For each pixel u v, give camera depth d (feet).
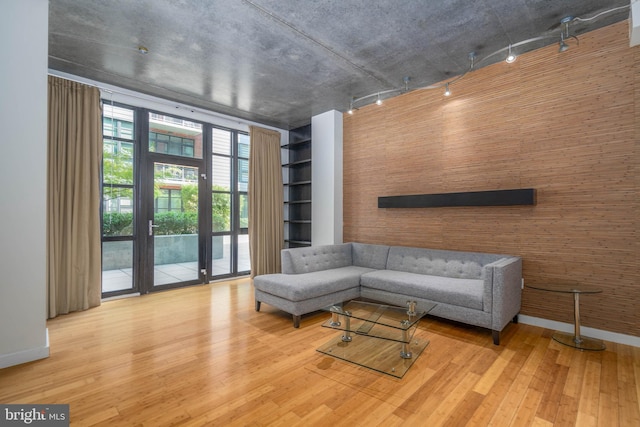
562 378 6.95
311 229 17.56
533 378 6.96
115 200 13.55
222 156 17.43
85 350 8.39
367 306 9.39
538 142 10.33
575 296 8.96
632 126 8.65
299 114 17.17
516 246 10.80
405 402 6.09
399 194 14.34
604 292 9.10
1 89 7.43
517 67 10.78
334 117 16.38
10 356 7.46
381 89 13.69
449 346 8.70
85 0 7.99
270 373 7.20
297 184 19.06
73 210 11.61
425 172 13.41
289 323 10.60
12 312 7.55
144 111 14.19
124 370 7.31
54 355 8.08
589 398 6.18
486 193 10.98
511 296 9.49
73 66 11.53
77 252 11.76
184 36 9.64
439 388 6.58
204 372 7.23
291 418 5.61
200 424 5.45
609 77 9.00
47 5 8.00
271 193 18.31
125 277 13.87
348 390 6.51
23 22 7.71
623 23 8.75
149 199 14.44
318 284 10.86
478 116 11.78
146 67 11.62
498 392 6.42
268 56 10.85
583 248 9.45
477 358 7.96
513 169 10.88
